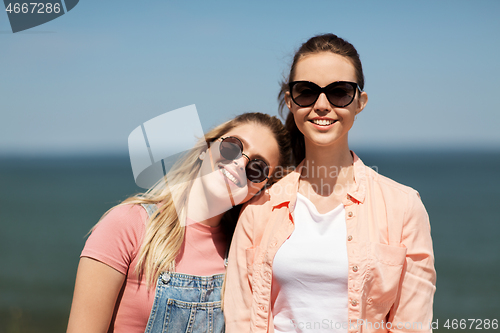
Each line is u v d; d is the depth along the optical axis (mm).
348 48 1901
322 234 1907
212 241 2199
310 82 1832
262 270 1959
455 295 18531
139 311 2006
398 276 1785
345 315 1793
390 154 157750
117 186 57594
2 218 36812
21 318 14211
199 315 2047
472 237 28844
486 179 60844
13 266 22469
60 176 77312
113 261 1964
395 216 1848
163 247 2025
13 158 179000
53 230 32094
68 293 17656
